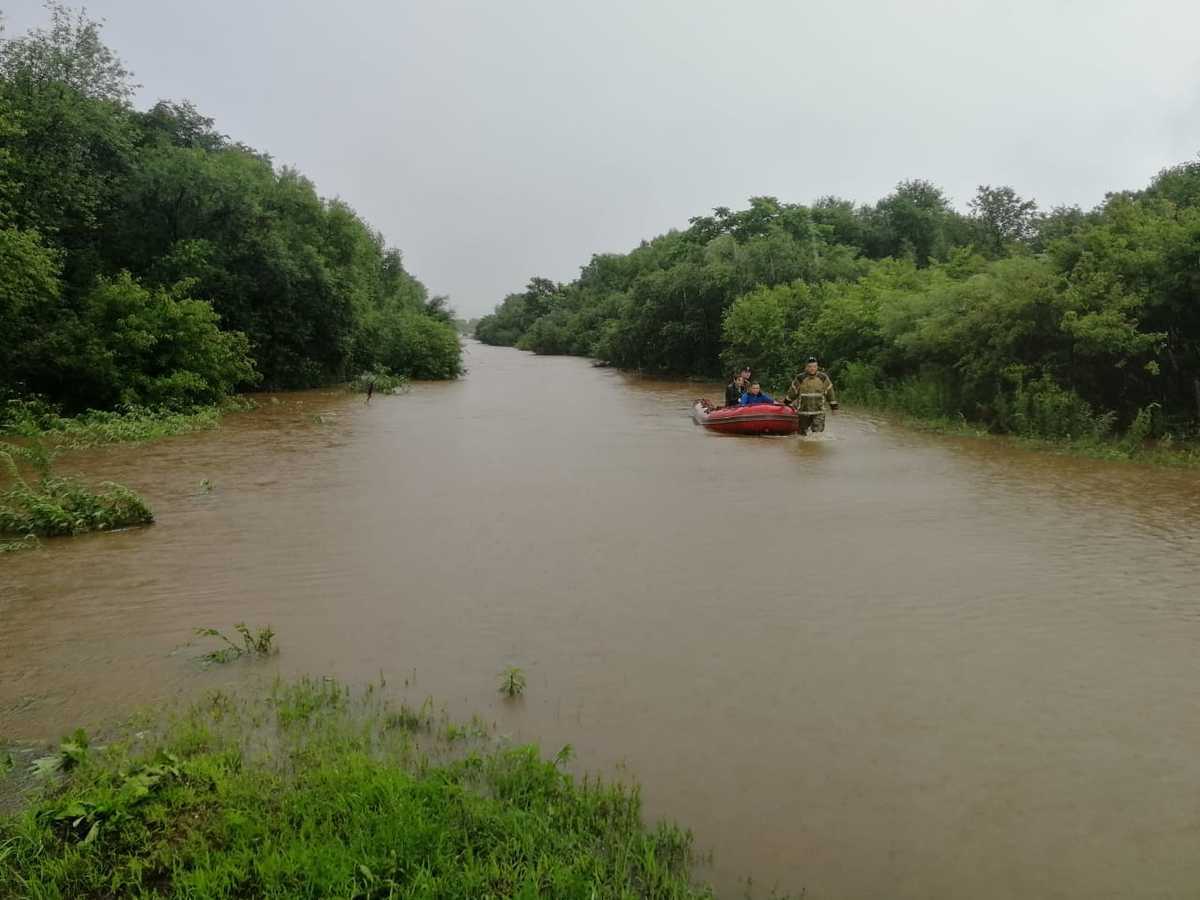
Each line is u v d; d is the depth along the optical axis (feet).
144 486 36.50
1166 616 20.07
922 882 10.70
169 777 12.08
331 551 25.91
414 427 61.41
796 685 16.38
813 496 34.47
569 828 11.43
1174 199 67.97
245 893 9.78
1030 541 26.94
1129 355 46.62
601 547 26.50
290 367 96.68
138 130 87.30
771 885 10.60
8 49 68.74
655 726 14.74
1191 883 10.68
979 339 54.85
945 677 16.72
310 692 15.78
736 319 100.68
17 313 57.31
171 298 70.64
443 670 17.06
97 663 17.33
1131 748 13.98
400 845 10.47
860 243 143.13
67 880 10.02
